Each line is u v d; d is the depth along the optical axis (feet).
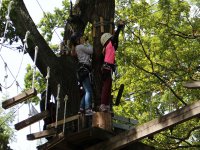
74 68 33.68
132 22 52.80
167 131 51.01
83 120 28.71
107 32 32.60
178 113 24.64
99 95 31.65
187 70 50.37
